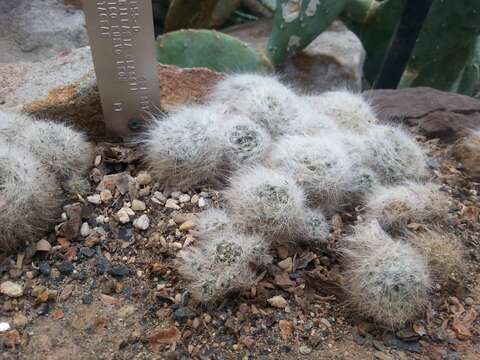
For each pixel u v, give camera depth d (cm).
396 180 24
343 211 23
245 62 40
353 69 46
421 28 42
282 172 22
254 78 27
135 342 17
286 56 42
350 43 48
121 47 23
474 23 40
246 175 21
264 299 19
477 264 22
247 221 20
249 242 19
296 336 18
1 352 17
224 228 20
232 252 18
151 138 24
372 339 18
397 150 24
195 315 18
